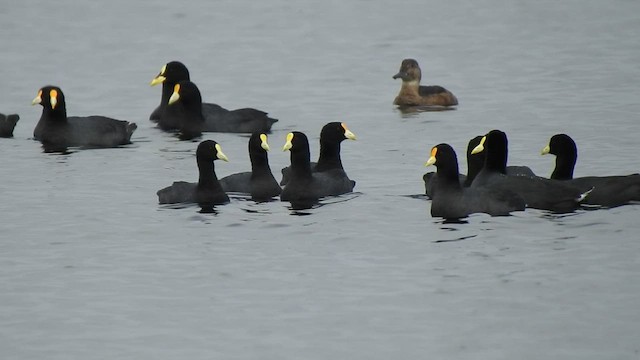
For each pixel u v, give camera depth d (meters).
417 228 23.19
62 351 17.88
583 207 23.94
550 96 38.16
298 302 19.66
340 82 42.03
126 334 18.48
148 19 53.22
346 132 27.14
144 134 33.88
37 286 20.48
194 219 24.06
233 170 29.06
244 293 20.08
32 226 23.83
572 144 25.69
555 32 49.41
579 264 20.86
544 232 22.52
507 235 22.44
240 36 50.03
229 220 23.97
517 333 18.23
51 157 30.38
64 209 25.03
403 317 18.95
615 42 47.06
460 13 53.84
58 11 54.53
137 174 28.36
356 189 26.69
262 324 18.81
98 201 25.67
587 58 44.41
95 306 19.59
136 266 21.39
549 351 17.59
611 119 34.28
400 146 31.69
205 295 20.03
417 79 38.00
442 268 20.94
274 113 37.19
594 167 28.41
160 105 36.44
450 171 23.92
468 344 17.92
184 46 48.22
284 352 17.78
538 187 24.09
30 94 40.09
